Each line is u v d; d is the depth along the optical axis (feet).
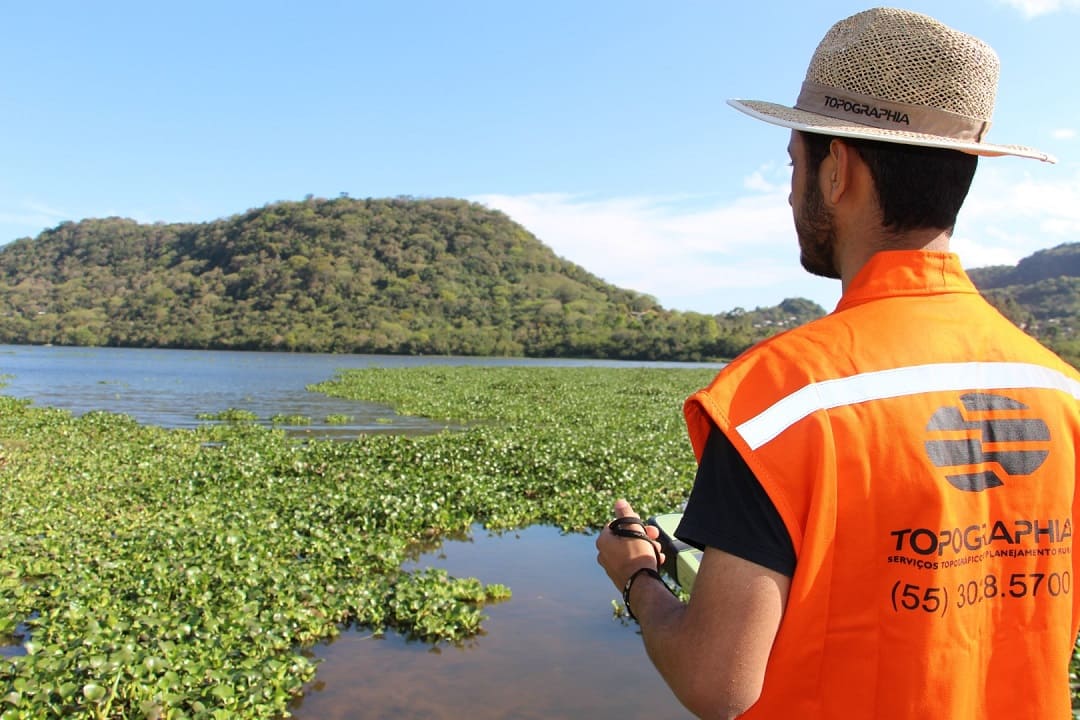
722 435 4.24
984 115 4.61
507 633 24.26
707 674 3.99
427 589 25.70
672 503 41.22
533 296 500.33
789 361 4.33
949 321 4.56
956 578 4.14
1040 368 4.69
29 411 82.69
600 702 19.94
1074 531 4.60
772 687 4.21
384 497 37.76
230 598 24.71
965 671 4.17
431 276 485.15
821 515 3.96
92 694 17.30
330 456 52.65
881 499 4.06
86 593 25.09
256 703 19.04
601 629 24.62
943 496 4.07
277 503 38.83
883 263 4.67
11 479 44.37
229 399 116.98
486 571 30.66
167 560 27.99
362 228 522.88
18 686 17.42
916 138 4.41
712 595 4.07
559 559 32.32
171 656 19.90
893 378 4.25
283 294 433.07
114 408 101.19
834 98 4.76
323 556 29.99
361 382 149.89
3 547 30.78
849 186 4.78
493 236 552.82
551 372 200.54
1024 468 4.39
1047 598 4.44
